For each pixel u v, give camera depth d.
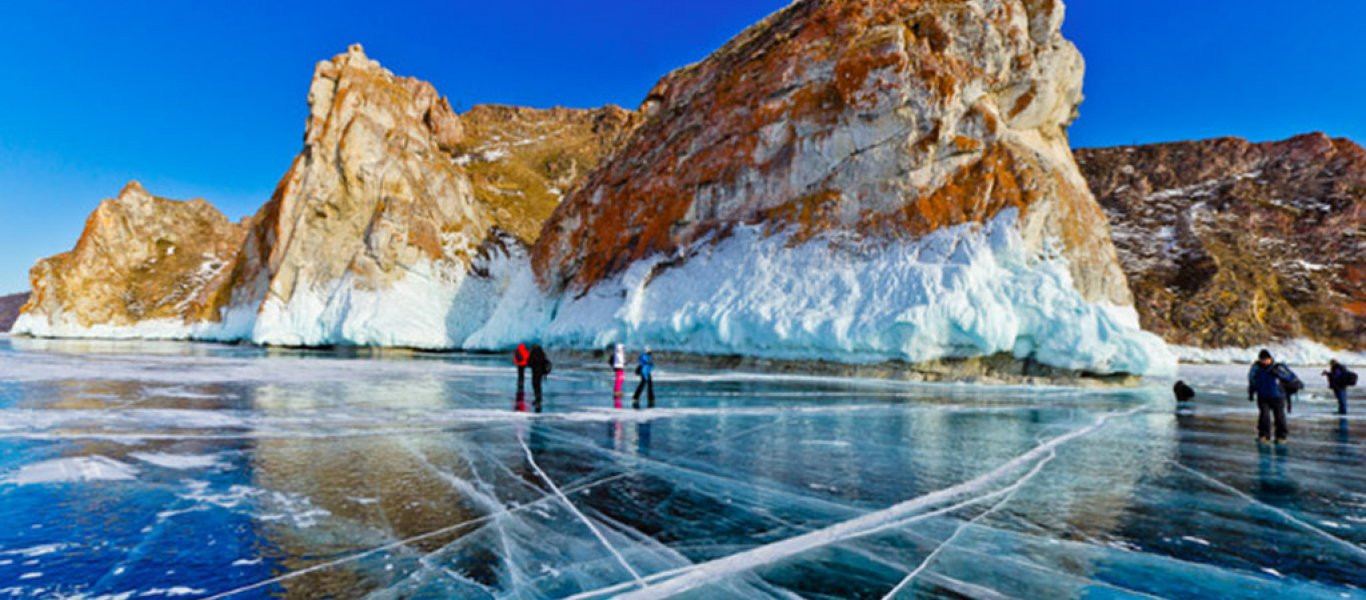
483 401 14.30
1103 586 4.32
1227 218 74.19
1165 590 4.27
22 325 69.94
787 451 8.92
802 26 33.28
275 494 6.21
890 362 22.67
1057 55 28.30
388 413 12.06
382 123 50.03
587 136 95.06
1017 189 24.53
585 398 15.23
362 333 41.66
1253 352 54.22
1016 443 9.89
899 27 28.41
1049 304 22.06
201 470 7.18
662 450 8.85
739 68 35.19
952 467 8.01
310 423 10.73
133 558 4.45
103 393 14.55
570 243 41.62
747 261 28.81
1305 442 10.41
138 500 5.91
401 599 3.88
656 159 37.94
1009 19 28.19
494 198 60.59
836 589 4.20
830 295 24.98
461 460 7.98
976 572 4.54
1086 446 9.77
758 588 4.20
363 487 6.56
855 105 27.88
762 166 31.06
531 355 13.31
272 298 46.19
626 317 31.48
